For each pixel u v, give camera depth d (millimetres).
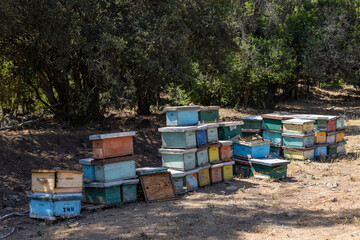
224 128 11828
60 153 13141
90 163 8805
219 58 20078
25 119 15562
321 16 33594
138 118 19891
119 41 13797
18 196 9711
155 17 15469
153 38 14336
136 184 9422
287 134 13703
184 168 10148
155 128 17875
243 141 11898
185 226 7371
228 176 11594
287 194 9812
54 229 7301
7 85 17078
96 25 14422
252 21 29609
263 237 6770
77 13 13922
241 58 26000
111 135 8781
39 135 13789
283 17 32250
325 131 14125
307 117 14266
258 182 11203
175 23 15539
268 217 7980
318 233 6910
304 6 34531
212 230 7168
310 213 8203
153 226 7352
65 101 16906
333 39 31750
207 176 11008
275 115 14422
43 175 7871
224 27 18484
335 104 36094
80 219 7965
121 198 9148
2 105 17703
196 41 18562
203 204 9008
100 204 8883
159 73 14984
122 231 7066
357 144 16703
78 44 13719
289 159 13906
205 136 10859
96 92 17016
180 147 10250
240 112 27125
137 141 15812
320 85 48781
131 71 15906
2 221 7906
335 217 7828
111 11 15734
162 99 31516
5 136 12969
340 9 33656
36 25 13391
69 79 19047
